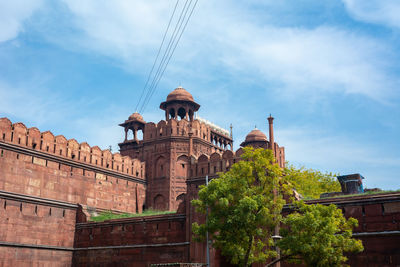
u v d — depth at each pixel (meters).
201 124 34.47
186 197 24.42
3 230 23.73
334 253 15.34
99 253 26.25
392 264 17.14
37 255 25.23
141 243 24.95
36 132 26.48
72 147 28.48
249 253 16.39
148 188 32.91
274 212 16.64
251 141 37.41
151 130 34.34
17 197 24.61
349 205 18.80
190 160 25.08
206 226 16.33
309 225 14.83
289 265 19.33
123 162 31.75
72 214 27.69
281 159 29.94
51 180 26.72
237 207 15.76
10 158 24.80
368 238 17.91
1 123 24.69
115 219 26.30
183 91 35.47
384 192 19.55
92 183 29.16
